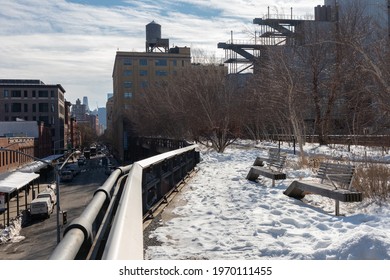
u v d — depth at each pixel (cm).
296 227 689
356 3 3080
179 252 554
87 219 284
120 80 10725
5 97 11362
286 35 3775
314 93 3228
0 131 9000
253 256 531
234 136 3234
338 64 2889
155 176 921
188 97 3681
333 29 3091
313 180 985
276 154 1262
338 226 677
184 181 1290
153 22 11956
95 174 7862
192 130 3597
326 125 3203
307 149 2806
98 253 305
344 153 2242
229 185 1200
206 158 2319
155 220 752
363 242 489
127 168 677
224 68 4022
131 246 283
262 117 3959
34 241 3008
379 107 2353
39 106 11462
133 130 8344
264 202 905
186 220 751
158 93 5128
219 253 548
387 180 890
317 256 508
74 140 16775
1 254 2689
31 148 8025
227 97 3225
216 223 723
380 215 721
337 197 749
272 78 2891
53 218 3834
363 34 2605
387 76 2094
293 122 2366
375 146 2433
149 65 10831
